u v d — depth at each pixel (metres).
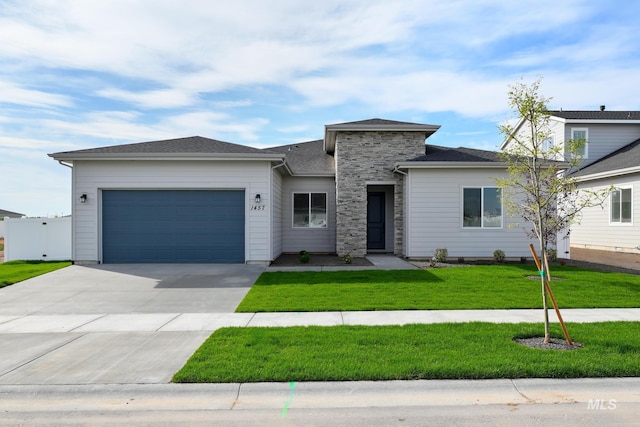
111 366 5.22
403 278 11.44
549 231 9.34
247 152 14.58
